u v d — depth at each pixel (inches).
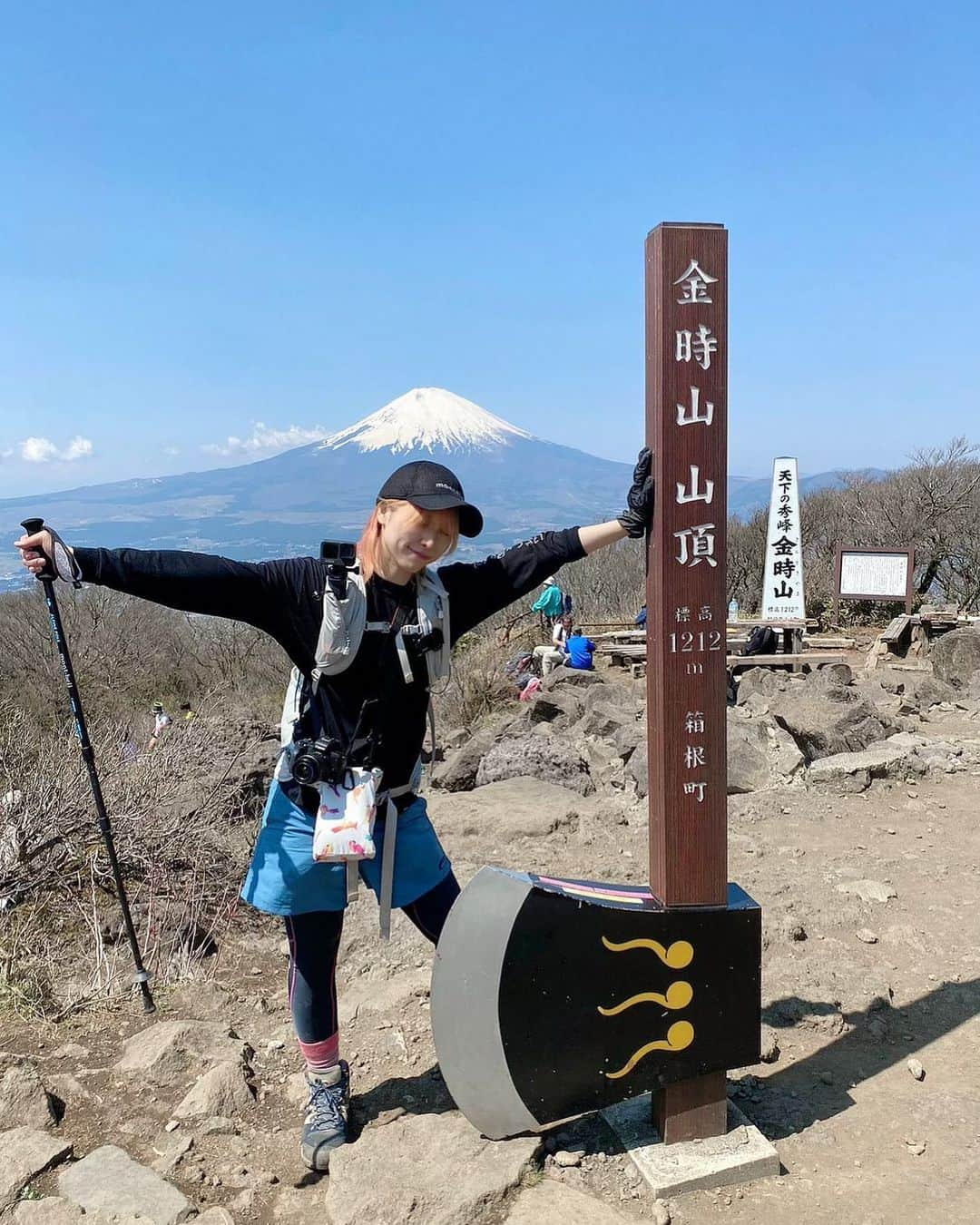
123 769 189.5
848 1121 108.5
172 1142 105.8
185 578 90.9
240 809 220.7
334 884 100.3
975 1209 93.5
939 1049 124.0
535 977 95.3
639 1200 95.0
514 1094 96.3
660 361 94.3
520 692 553.0
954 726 317.7
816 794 231.1
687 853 98.7
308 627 95.7
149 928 155.8
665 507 95.4
